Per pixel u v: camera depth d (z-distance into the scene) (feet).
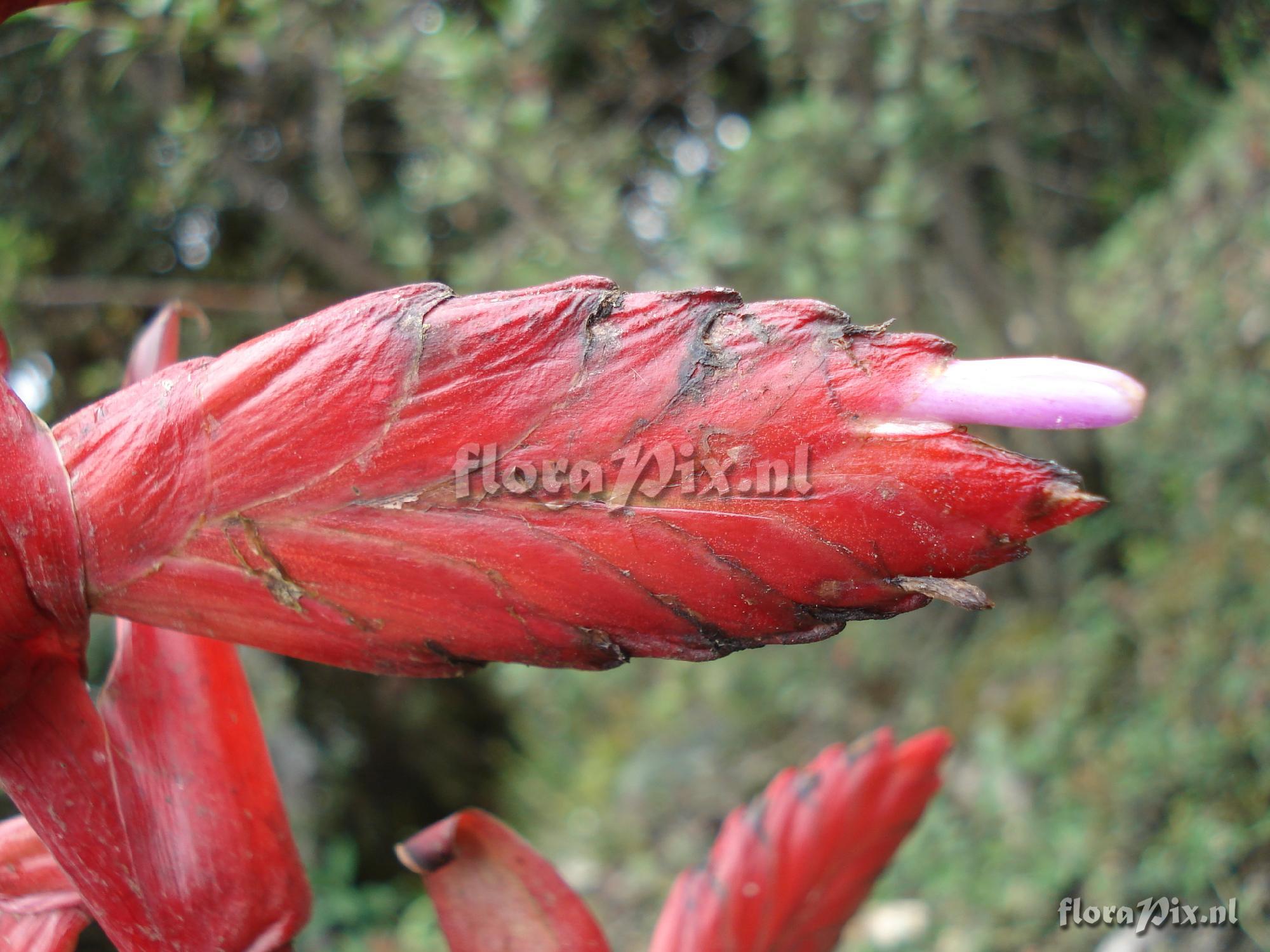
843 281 2.85
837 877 0.87
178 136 2.45
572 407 0.53
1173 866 2.06
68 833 0.64
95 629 2.49
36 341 2.65
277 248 2.96
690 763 3.67
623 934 2.98
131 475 0.57
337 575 0.56
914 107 2.76
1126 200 3.95
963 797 2.68
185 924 0.66
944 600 0.51
